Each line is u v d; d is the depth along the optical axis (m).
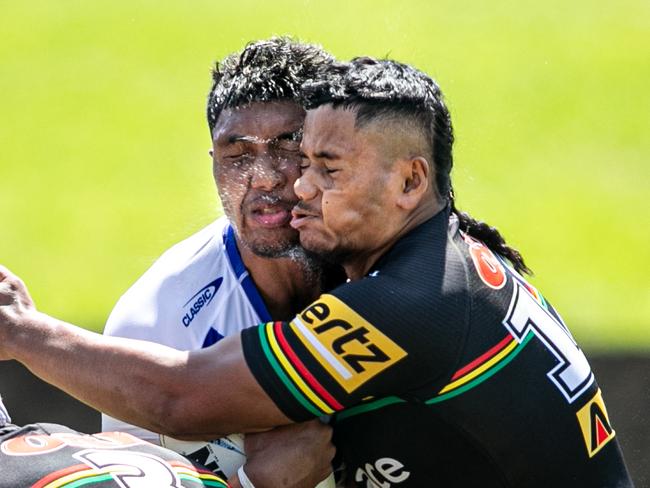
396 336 7.95
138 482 7.06
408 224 8.57
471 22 38.06
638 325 24.39
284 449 8.45
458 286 8.21
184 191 31.62
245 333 8.25
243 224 9.23
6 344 8.52
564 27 38.22
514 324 8.48
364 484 8.89
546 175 31.81
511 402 8.30
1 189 32.19
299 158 9.05
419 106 8.48
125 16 40.06
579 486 8.55
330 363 8.00
